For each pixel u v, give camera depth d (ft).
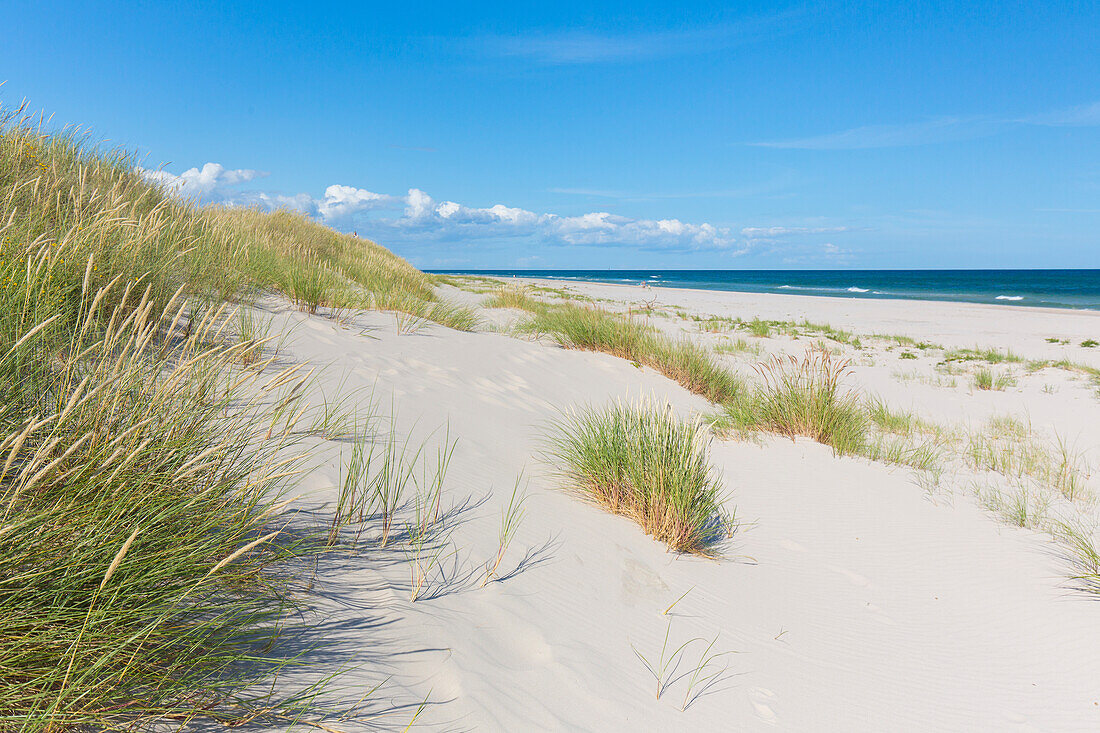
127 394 7.60
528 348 32.12
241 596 7.04
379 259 56.59
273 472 8.55
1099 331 71.46
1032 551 14.85
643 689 7.94
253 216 45.62
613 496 14.23
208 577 6.38
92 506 6.27
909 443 24.88
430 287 60.23
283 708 5.74
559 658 8.02
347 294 31.12
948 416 31.22
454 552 10.00
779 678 9.00
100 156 23.68
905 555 14.43
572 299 91.30
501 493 13.30
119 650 5.45
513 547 10.85
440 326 32.99
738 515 15.88
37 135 20.66
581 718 6.97
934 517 16.87
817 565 13.56
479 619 8.36
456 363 25.41
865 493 18.37
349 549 9.09
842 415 24.40
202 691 5.64
